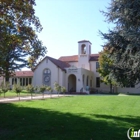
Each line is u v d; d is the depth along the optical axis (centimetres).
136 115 1080
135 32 962
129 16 1014
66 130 753
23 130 754
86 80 3906
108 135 689
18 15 920
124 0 1017
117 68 1084
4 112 1162
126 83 1100
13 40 910
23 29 971
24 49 1065
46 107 1398
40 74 3812
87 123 871
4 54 903
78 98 2180
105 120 937
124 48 1052
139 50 941
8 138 658
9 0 806
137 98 2152
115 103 1652
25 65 3128
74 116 1039
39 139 643
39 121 917
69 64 4434
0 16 832
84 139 644
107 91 4091
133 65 975
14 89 2119
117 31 1085
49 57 3809
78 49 4341
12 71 1079
